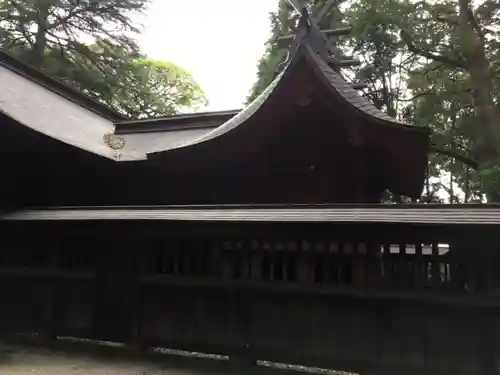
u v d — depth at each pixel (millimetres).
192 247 7730
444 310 6254
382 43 21562
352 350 6637
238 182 10234
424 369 6262
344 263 6797
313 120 9391
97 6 27062
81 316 8469
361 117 8734
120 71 28672
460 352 6129
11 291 9188
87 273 8383
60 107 14258
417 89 21875
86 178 10797
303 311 6969
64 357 8086
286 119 9344
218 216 7242
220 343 7383
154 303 7957
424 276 6367
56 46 27391
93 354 8258
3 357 8062
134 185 10789
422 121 21156
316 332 6852
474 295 5996
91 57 27531
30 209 9250
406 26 20250
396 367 6395
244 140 9547
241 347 7234
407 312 6445
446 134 21047
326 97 8852
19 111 11258
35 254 8961
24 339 9047
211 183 10383
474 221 5863
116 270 8258
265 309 7195
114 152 11195
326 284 6781
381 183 10727
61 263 8727
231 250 7461
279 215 6961
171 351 8148
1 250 9234
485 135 18578
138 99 29859
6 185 10227
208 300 7574
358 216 6516
